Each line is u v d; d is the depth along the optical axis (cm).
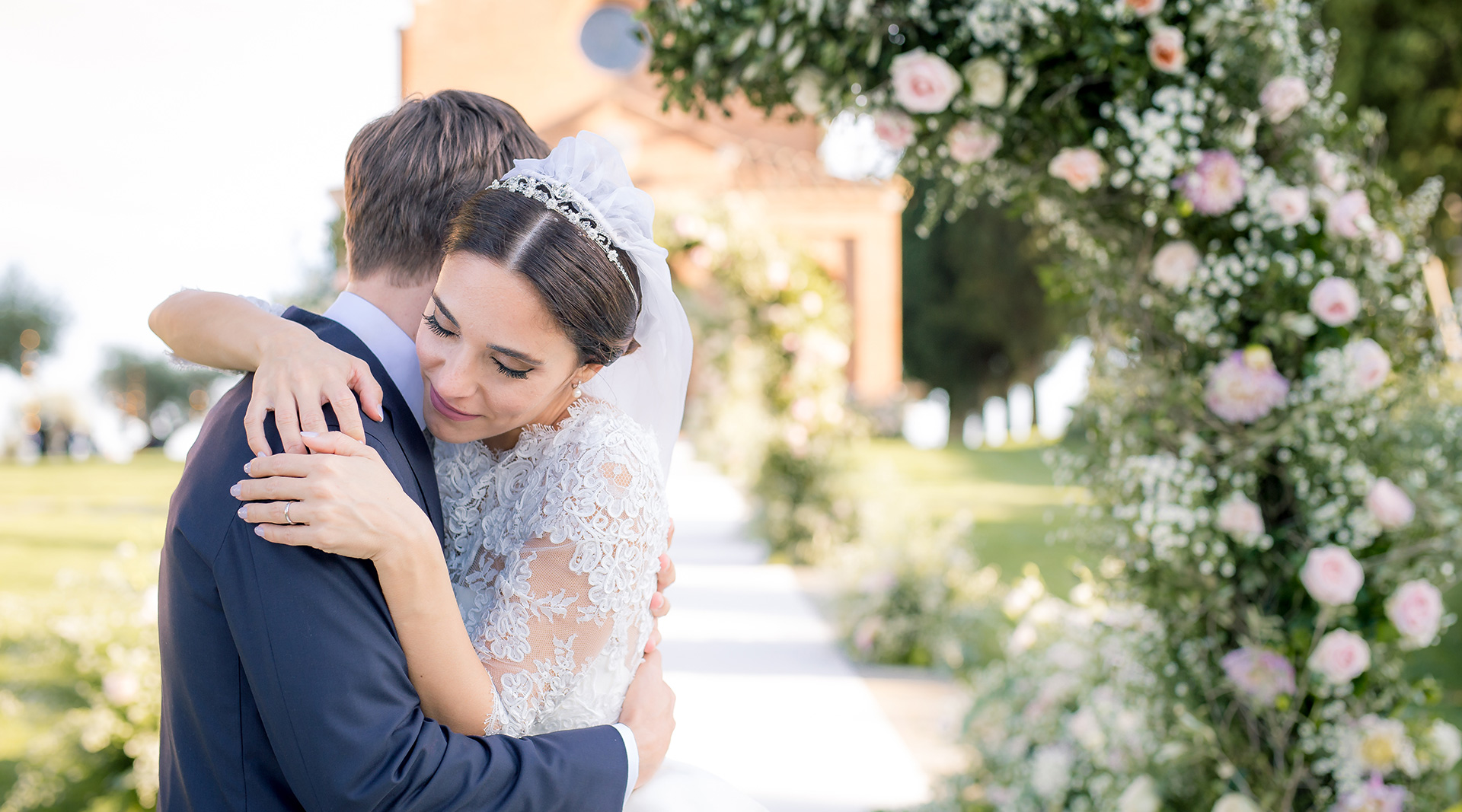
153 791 330
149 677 338
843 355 851
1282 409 243
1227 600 249
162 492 1412
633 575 128
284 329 117
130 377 2858
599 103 1566
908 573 568
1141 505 246
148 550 396
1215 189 233
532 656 120
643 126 1574
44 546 946
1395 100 1043
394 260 127
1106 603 276
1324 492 245
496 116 135
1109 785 264
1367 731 235
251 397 112
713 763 409
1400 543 243
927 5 238
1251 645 242
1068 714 309
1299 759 240
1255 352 237
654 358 147
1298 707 242
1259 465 248
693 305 950
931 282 2373
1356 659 231
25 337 3145
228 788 103
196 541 103
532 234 114
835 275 1634
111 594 366
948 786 334
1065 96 241
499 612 121
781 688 508
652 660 143
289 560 99
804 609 668
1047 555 876
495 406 119
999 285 2248
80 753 338
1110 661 275
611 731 124
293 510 99
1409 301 251
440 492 136
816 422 840
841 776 395
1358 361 232
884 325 1633
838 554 722
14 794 334
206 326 121
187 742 106
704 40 242
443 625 107
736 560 821
